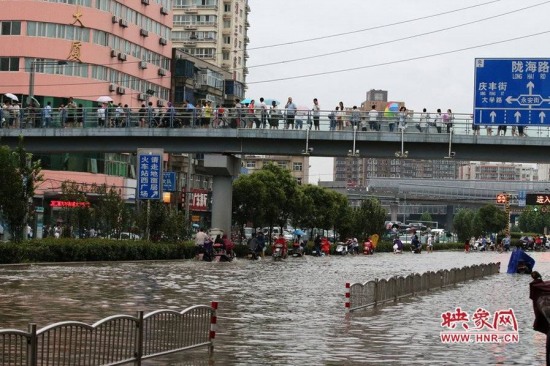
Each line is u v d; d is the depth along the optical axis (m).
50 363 12.04
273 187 90.00
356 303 26.06
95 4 92.62
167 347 15.60
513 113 46.00
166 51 110.00
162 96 109.50
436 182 164.00
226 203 63.56
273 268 53.72
